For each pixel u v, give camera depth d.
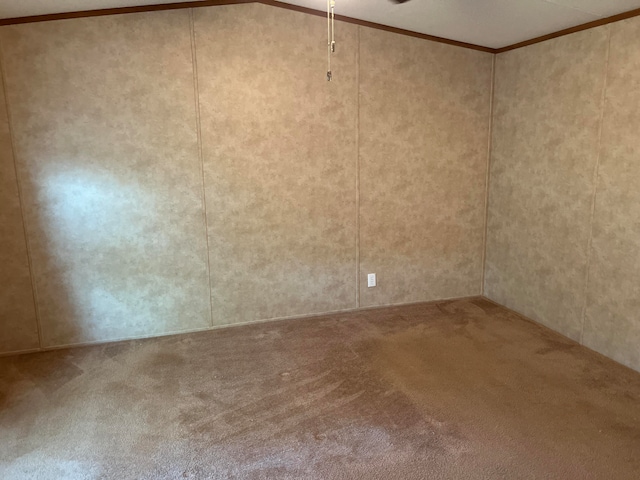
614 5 2.70
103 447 2.25
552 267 3.52
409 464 2.08
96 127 3.28
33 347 3.43
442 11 3.18
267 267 3.76
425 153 3.98
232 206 3.60
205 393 2.73
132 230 3.46
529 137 3.67
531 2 2.79
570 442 2.22
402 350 3.25
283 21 3.46
